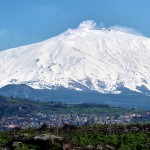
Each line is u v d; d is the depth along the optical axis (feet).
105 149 380.99
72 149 371.15
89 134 428.97
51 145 374.22
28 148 372.58
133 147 393.50
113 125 487.20
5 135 454.40
